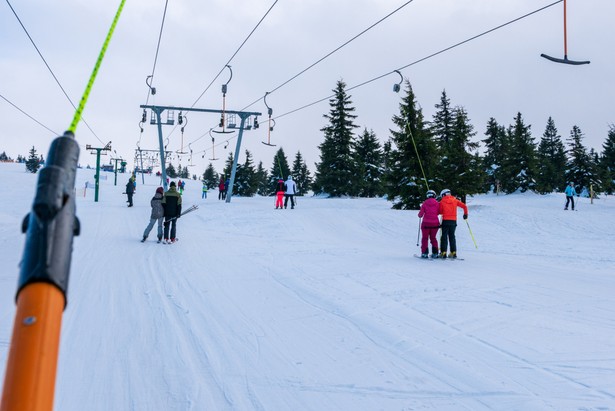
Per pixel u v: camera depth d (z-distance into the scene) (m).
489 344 5.21
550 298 7.41
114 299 7.02
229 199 31.14
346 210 24.27
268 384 4.10
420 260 11.73
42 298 0.60
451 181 37.69
